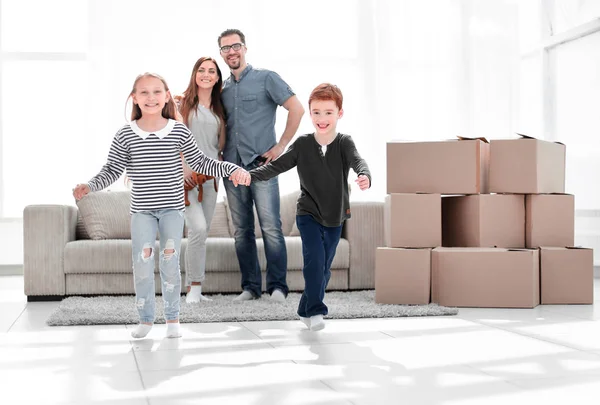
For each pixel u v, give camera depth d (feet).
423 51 20.70
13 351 8.00
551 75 19.66
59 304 12.60
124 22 19.24
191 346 8.26
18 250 19.20
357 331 9.25
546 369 6.93
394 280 11.84
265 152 12.51
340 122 20.33
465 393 6.02
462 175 12.28
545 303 12.10
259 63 19.98
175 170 8.98
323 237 9.29
